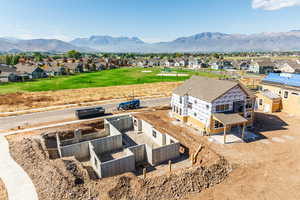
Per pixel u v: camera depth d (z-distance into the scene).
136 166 20.52
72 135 27.70
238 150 22.50
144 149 21.59
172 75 97.06
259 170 18.89
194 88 30.41
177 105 32.47
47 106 40.66
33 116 34.34
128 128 30.27
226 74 98.12
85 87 64.06
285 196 15.61
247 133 27.03
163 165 20.58
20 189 15.93
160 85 68.69
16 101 44.31
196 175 17.44
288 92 35.28
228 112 26.64
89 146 22.14
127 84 70.81
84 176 16.98
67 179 16.11
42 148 22.53
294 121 31.61
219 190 16.45
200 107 27.92
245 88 28.39
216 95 26.00
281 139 25.30
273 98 35.91
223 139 25.20
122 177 16.64
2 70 82.25
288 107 35.59
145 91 57.88
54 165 18.19
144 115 34.38
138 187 15.83
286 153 21.89
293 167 19.36
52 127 28.69
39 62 142.00
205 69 132.38
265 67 103.62
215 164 18.86
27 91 56.59
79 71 117.31
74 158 20.25
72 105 41.69
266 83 40.47
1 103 42.41
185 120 31.28
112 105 42.25
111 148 23.78
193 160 20.75
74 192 15.16
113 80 80.25
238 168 19.19
